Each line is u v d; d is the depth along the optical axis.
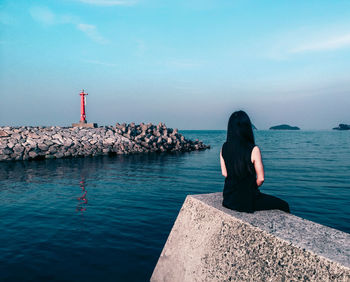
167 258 3.35
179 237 3.26
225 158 2.84
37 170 16.39
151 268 4.19
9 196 9.52
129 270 4.12
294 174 14.39
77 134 27.44
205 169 17.02
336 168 16.89
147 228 6.04
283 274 1.95
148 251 4.81
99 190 10.53
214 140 76.00
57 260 4.45
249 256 2.27
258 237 2.27
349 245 1.95
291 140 69.31
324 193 9.62
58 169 16.84
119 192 10.12
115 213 7.27
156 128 37.09
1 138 23.41
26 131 25.17
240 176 2.71
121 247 4.99
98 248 4.94
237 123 2.76
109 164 19.53
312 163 19.73
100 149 26.53
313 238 2.08
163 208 7.79
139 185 11.59
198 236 2.95
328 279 1.68
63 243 5.18
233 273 2.35
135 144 29.25
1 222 6.53
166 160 22.58
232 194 2.79
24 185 11.67
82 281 3.79
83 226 6.20
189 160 22.70
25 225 6.30
